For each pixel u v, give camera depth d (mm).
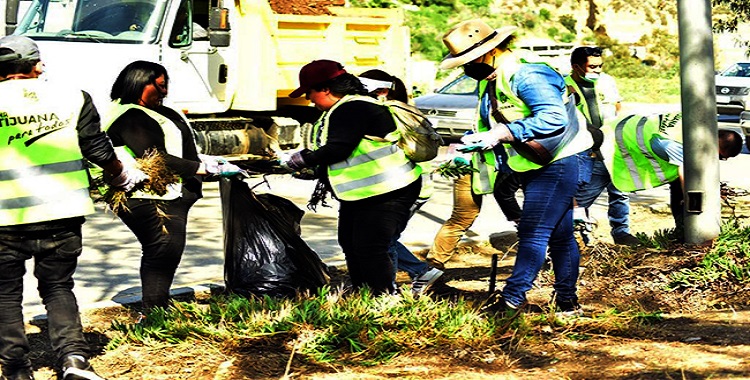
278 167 10133
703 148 11914
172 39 20531
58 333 7996
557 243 9719
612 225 13523
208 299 10984
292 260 10453
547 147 9141
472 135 9008
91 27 19969
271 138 22344
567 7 58281
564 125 9039
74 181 7895
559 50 29406
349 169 9617
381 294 9812
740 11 23219
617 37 58438
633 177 12500
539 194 9406
